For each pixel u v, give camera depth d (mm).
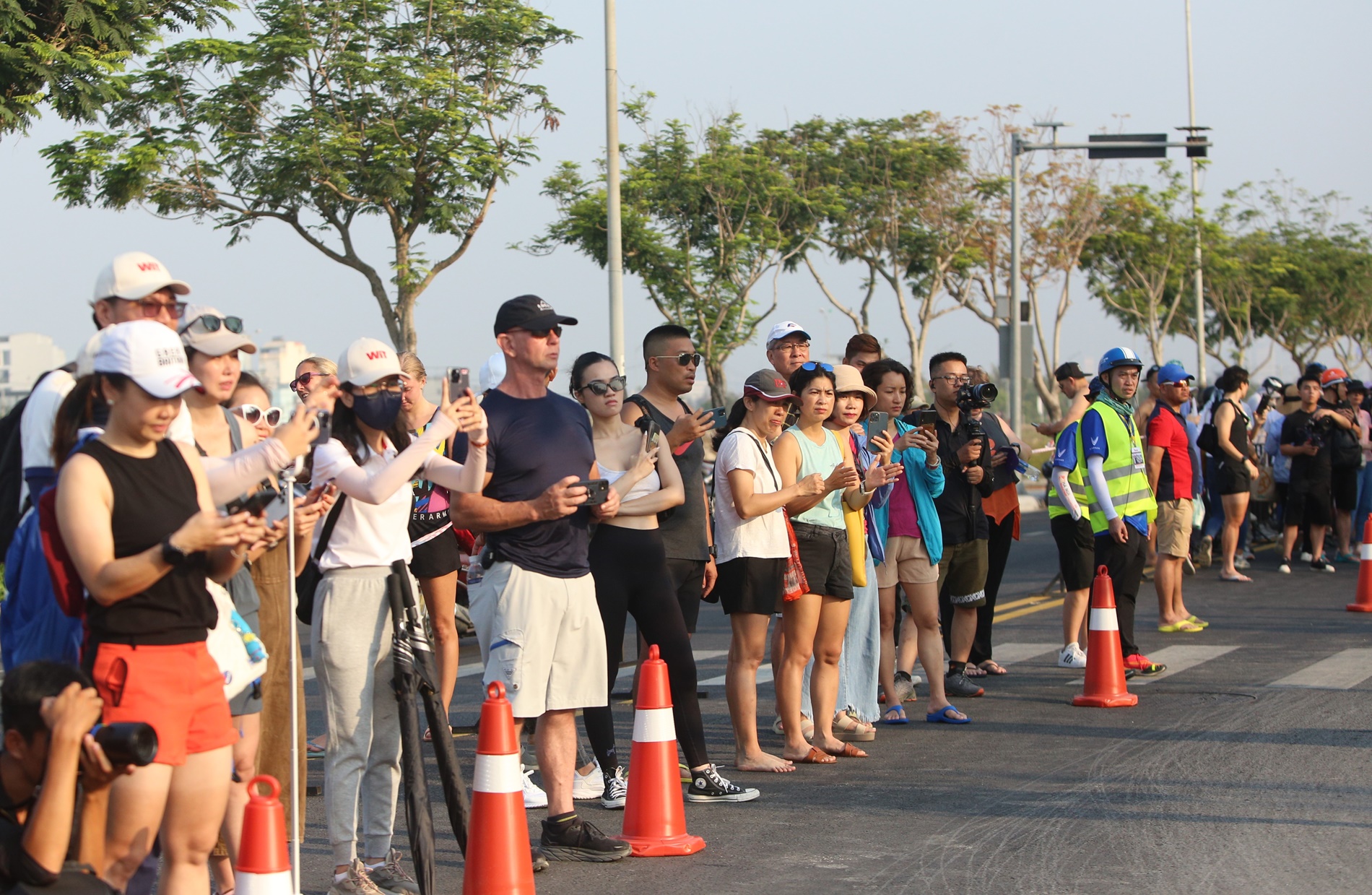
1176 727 8711
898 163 39875
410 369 7992
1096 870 5848
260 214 25266
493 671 6012
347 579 5531
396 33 25312
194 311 5270
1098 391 10617
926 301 42781
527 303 6137
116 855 4203
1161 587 12594
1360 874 5719
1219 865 5879
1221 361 60250
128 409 4141
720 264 35375
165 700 4199
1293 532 17172
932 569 9102
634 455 7133
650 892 5715
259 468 4672
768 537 7730
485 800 5438
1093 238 46812
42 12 17328
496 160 25375
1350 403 17609
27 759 3980
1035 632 13055
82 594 4215
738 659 7863
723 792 7172
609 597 6891
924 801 7125
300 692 5578
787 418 8477
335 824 5523
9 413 4910
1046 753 8141
